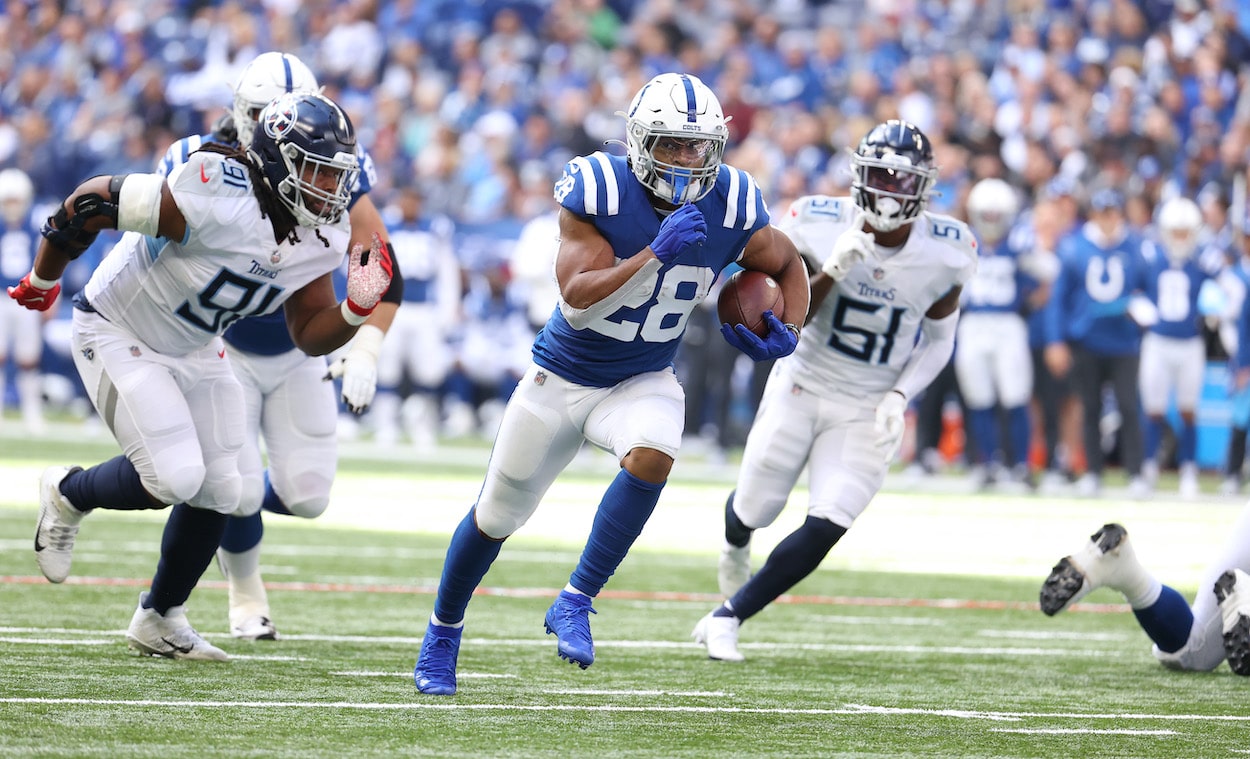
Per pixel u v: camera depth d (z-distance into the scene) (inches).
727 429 1704.0
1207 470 1822.1
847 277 639.8
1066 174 1855.3
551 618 518.0
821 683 594.6
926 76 1989.4
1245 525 619.2
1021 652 690.2
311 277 560.1
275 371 663.1
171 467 549.3
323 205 537.3
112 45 2347.4
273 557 930.7
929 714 533.6
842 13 2439.7
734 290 535.2
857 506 641.6
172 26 2362.2
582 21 2322.8
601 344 516.4
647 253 483.8
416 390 1803.6
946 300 653.3
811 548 637.9
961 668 642.8
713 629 647.8
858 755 461.1
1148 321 1581.0
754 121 2066.9
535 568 928.3
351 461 1631.4
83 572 820.6
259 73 644.1
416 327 1771.7
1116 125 1893.5
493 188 1974.7
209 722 469.7
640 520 512.7
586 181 502.6
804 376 658.2
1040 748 478.6
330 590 808.3
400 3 2324.1
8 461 1393.9
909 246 637.3
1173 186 1843.0
